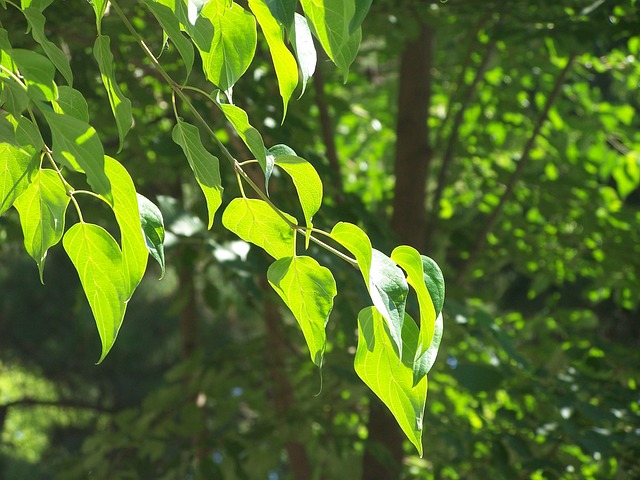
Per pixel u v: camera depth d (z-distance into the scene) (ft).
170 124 10.61
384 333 2.80
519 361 8.43
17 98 2.58
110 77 2.83
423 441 10.49
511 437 8.93
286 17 2.48
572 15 9.56
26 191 2.97
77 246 2.92
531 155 14.03
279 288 2.90
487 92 13.87
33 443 30.66
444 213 14.69
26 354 30.55
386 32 10.65
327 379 10.64
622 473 8.66
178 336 31.04
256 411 11.39
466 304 10.89
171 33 2.78
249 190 8.64
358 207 8.85
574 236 12.29
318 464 11.62
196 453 10.60
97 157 2.36
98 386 31.27
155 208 2.93
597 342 9.82
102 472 10.66
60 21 7.66
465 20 11.44
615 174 13.24
